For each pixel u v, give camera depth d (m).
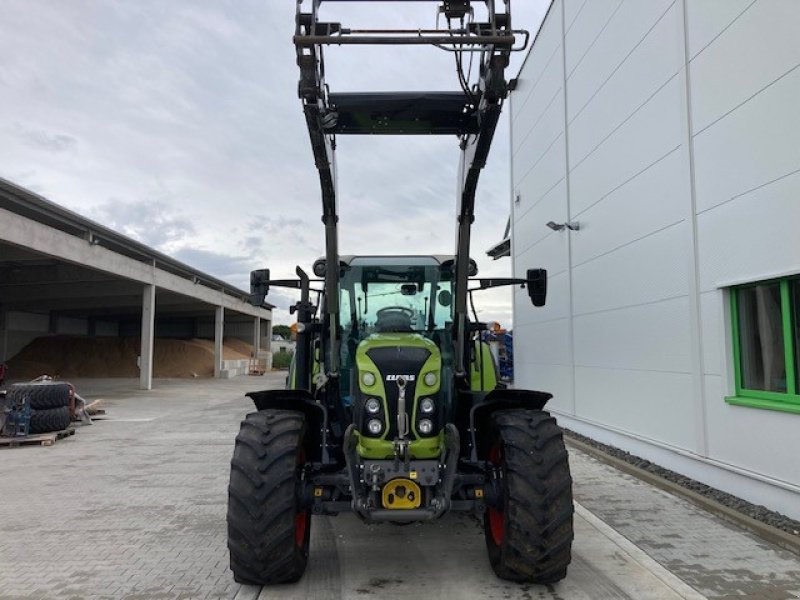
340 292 5.11
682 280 6.55
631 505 5.69
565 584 3.88
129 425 12.42
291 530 3.62
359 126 4.67
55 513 5.70
